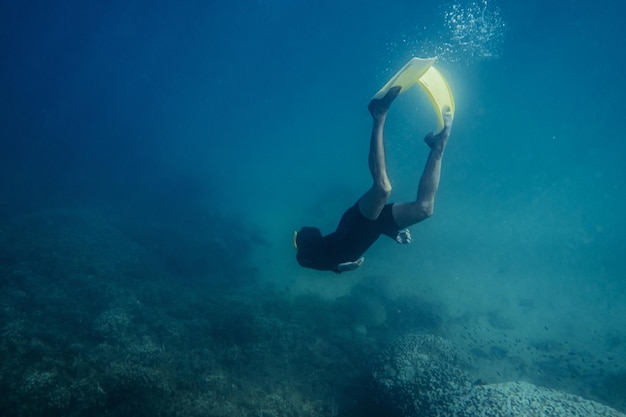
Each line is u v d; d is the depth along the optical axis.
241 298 13.00
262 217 24.98
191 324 10.94
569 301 15.78
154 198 25.89
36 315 9.65
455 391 6.92
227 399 8.09
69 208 21.53
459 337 12.49
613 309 15.12
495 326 13.47
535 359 11.58
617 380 10.52
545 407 5.77
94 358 7.98
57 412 6.36
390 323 12.81
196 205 24.88
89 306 10.87
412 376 7.84
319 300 13.39
